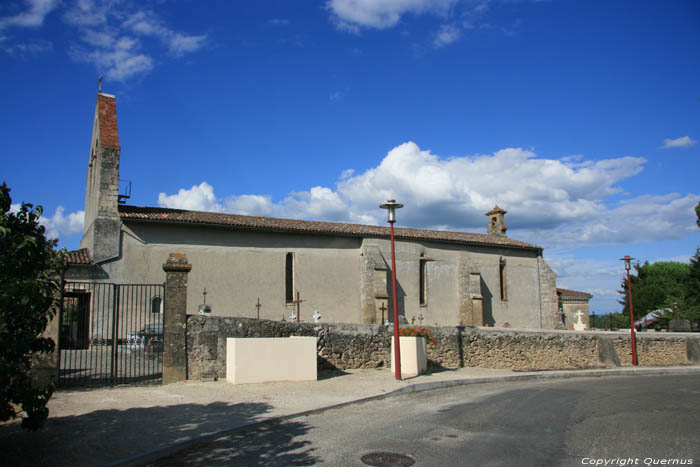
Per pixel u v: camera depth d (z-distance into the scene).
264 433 8.77
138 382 13.36
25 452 7.22
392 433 8.84
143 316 23.81
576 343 25.23
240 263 27.45
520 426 9.63
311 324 17.00
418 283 34.25
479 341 21.80
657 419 10.64
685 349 29.81
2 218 6.89
